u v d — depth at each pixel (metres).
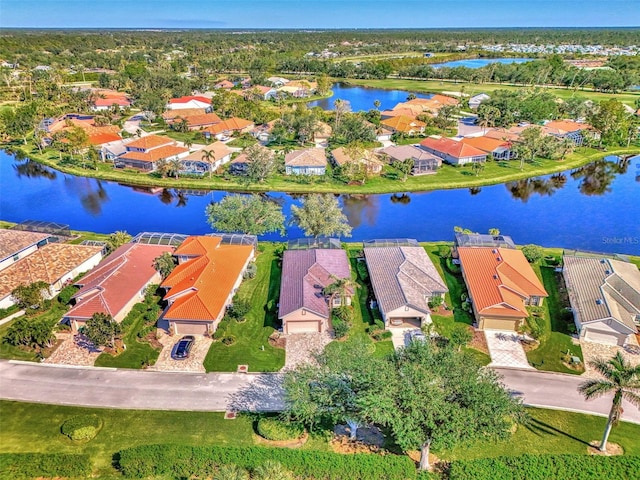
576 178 116.31
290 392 36.88
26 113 148.38
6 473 35.16
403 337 52.75
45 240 71.06
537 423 41.28
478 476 34.22
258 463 35.28
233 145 132.38
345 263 62.91
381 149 124.38
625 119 138.00
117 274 58.09
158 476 36.00
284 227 79.44
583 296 55.53
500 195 104.31
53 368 47.94
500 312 52.94
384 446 38.88
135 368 47.91
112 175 112.62
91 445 39.00
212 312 52.00
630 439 39.72
